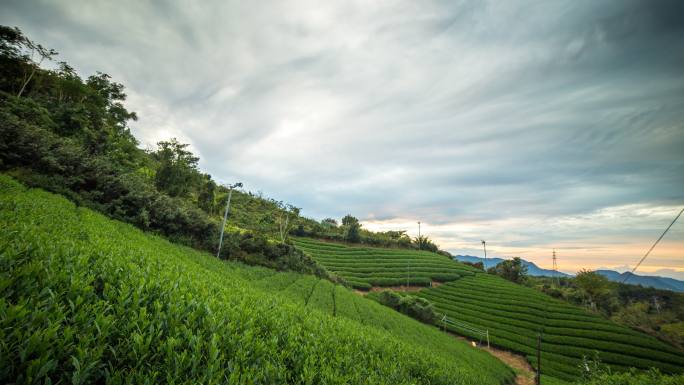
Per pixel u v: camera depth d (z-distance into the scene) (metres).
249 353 3.91
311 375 4.14
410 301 41.25
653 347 35.12
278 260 35.91
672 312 62.16
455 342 30.19
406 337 21.27
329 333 7.04
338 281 45.41
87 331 2.79
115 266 4.84
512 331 40.97
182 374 2.96
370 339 8.45
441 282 63.84
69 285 3.43
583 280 66.25
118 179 23.83
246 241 34.44
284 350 4.59
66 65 46.47
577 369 30.53
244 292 8.84
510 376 25.97
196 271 10.05
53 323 2.57
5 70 38.91
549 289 70.12
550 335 39.12
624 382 8.55
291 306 8.95
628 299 78.31
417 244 101.00
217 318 4.31
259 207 84.19
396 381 5.71
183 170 46.09
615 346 35.22
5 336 2.35
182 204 32.22
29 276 3.22
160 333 3.22
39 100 35.28
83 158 22.69
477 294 56.06
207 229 31.25
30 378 2.11
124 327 3.09
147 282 4.59
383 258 73.06
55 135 25.05
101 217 16.83
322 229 88.56
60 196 17.02
